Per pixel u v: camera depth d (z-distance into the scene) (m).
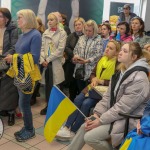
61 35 3.50
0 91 3.00
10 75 2.79
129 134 1.78
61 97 2.39
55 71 3.53
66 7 6.11
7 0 5.42
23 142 2.75
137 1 6.77
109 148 2.04
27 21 2.50
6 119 3.29
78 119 2.83
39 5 5.82
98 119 2.08
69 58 3.80
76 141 2.18
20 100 2.66
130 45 2.09
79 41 3.50
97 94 2.85
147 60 2.22
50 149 2.64
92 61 3.31
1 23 2.95
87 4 6.27
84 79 3.38
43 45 3.56
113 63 2.84
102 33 3.84
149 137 1.65
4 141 2.75
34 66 2.58
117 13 6.46
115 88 2.12
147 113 1.80
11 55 2.58
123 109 1.96
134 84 1.95
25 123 2.79
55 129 2.41
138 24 3.60
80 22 3.80
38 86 3.92
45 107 3.63
